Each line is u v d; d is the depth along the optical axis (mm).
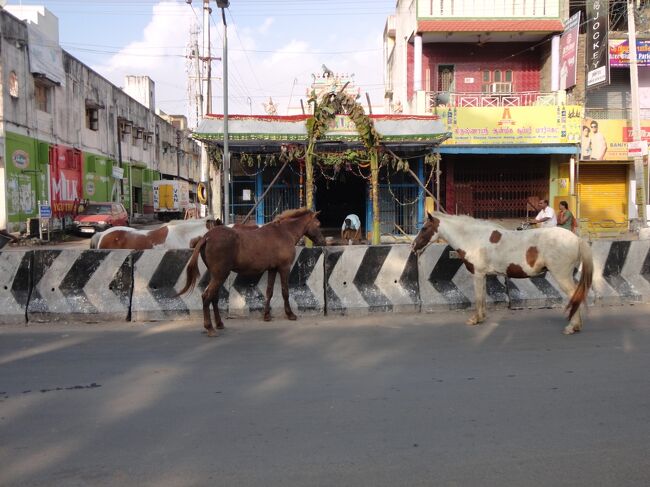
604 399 5242
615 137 22500
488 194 22969
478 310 8477
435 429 4586
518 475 3832
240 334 7957
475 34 22734
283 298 8688
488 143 21391
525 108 21328
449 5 22375
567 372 6086
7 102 23703
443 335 7844
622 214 24109
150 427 4664
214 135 16281
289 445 4305
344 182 21547
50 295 8719
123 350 7125
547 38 23156
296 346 7297
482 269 8414
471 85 24141
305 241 15461
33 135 26062
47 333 8047
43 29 30750
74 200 30750
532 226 18219
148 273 8914
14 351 7105
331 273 9195
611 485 3701
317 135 13859
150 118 46031
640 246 10055
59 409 5086
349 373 6125
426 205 20000
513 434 4480
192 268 7719
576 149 21250
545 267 8055
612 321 8602
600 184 24094
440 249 9453
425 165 20188
